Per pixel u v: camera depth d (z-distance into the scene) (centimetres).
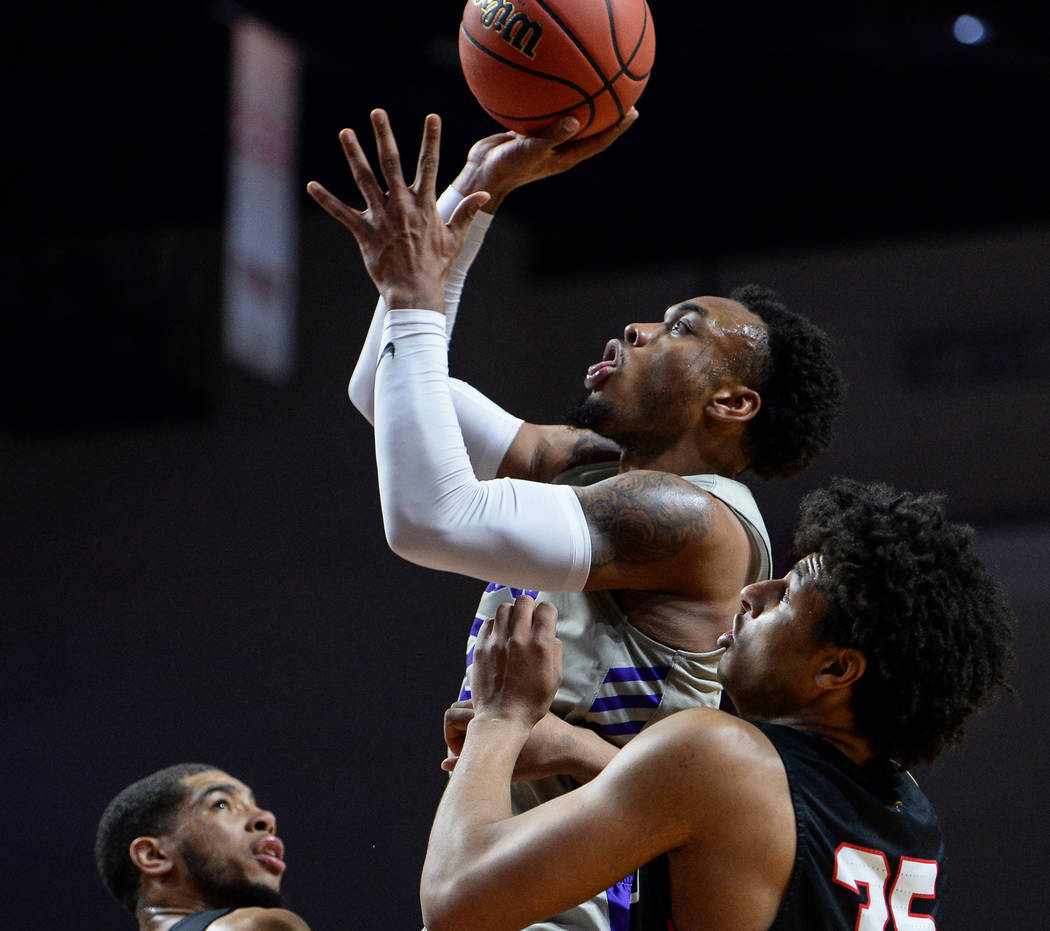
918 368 1289
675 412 354
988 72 1270
